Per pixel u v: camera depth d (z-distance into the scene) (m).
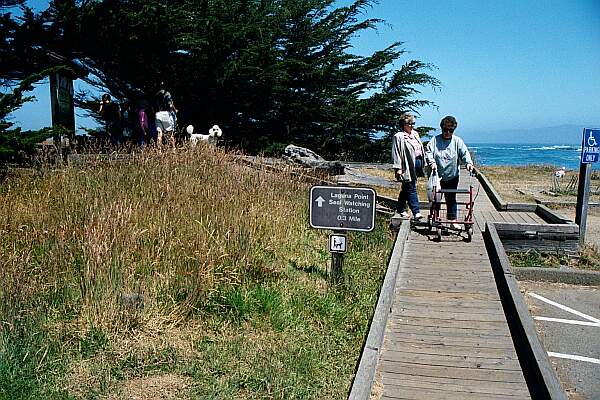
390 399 5.02
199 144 12.19
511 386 5.24
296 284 7.54
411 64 25.52
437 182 9.60
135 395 4.90
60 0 13.88
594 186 25.58
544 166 40.44
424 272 8.09
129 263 6.82
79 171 10.12
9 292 5.74
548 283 9.23
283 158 16.44
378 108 25.34
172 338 5.93
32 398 4.67
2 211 8.26
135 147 12.66
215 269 7.11
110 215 7.41
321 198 7.83
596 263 9.95
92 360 5.39
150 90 18.52
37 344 5.36
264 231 8.95
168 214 8.27
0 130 9.69
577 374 5.88
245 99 23.05
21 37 13.70
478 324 6.53
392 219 10.22
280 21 23.91
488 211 12.83
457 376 5.42
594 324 7.35
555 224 10.21
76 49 15.14
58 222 7.90
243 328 6.28
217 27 20.12
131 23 15.00
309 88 24.80
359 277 8.11
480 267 8.28
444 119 9.67
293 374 5.33
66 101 13.63
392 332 6.33
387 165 20.64
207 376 5.25
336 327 6.52
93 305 6.02
